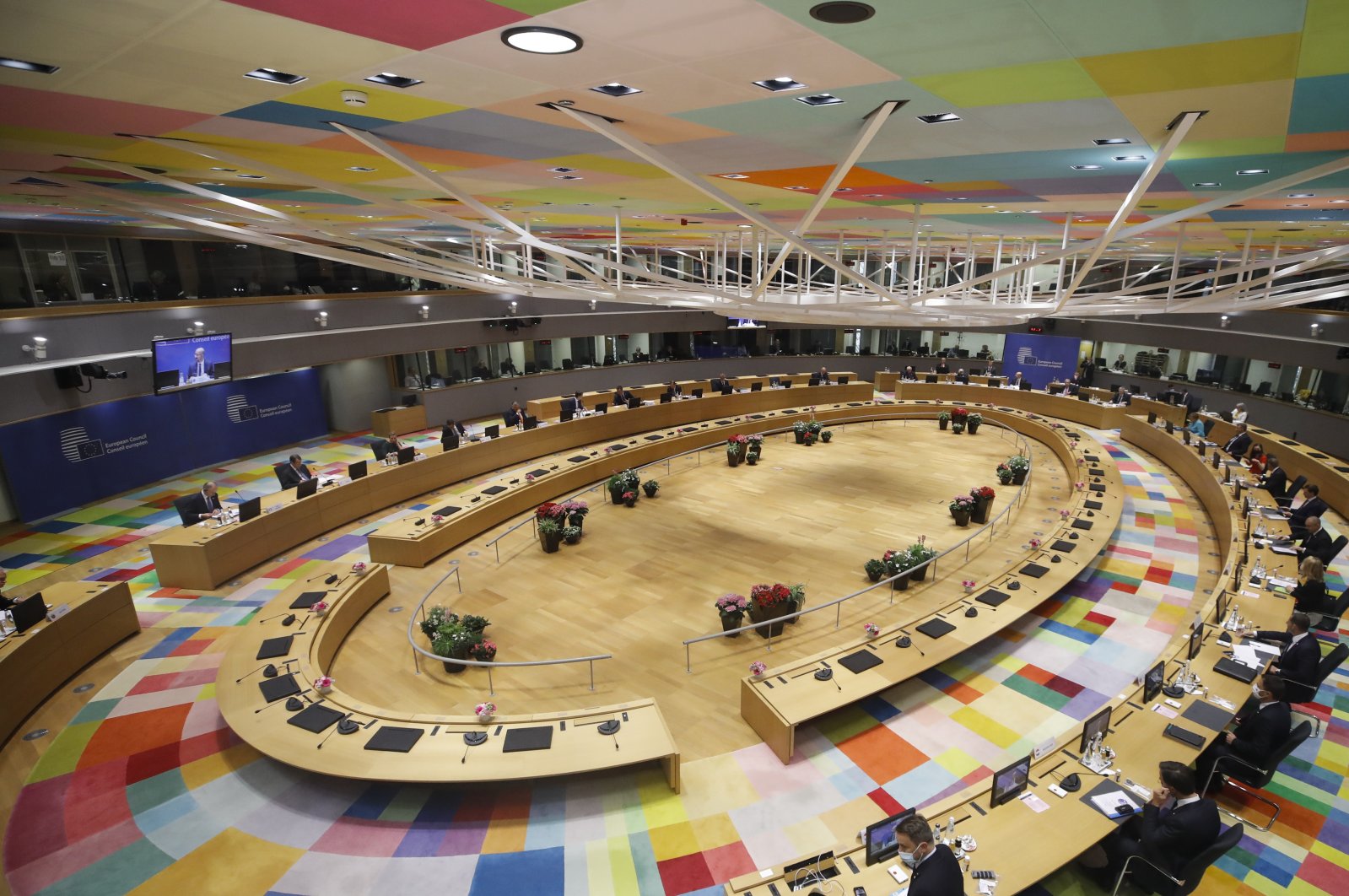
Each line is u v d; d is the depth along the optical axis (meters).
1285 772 8.66
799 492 20.09
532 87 5.25
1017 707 10.22
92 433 18.77
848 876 6.20
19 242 16.84
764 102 5.61
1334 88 4.77
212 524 14.73
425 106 5.86
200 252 21.03
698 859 7.66
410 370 28.23
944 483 20.80
